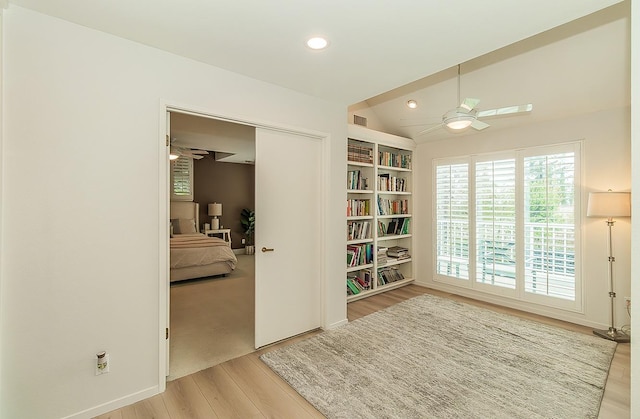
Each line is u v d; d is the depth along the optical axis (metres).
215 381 2.24
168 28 1.84
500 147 4.03
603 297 3.22
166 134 2.15
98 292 1.88
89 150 1.85
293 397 2.05
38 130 1.70
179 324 3.27
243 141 5.34
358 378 2.25
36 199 1.70
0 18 1.57
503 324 3.31
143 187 2.04
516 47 2.93
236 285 4.80
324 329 3.16
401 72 2.44
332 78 2.57
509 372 2.34
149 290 2.07
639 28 1.23
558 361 2.52
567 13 1.67
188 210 6.81
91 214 1.86
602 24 2.49
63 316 1.78
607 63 2.75
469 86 3.55
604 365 2.46
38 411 1.71
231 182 7.79
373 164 4.31
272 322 2.82
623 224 3.14
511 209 3.90
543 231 3.62
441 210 4.68
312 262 3.13
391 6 1.61
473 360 2.52
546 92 3.24
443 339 2.92
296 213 2.98
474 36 1.91
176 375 2.31
